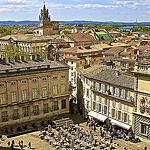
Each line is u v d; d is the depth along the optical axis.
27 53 169.75
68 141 62.44
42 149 59.03
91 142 61.38
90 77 76.38
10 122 74.06
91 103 77.94
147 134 61.34
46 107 81.00
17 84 74.00
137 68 61.53
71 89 109.38
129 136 64.00
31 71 75.94
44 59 91.06
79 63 115.44
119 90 67.38
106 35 171.38
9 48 152.62
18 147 59.81
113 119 69.94
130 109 64.69
